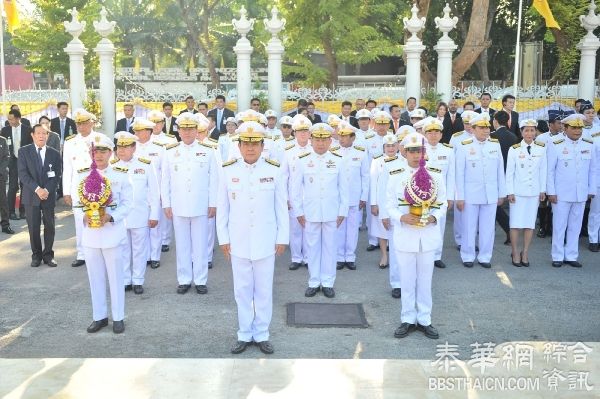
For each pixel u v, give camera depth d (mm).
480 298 7434
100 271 6297
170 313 6949
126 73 26922
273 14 13961
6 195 11328
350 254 8766
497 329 6445
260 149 5770
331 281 7590
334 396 4812
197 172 7559
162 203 7773
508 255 9523
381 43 19953
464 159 8672
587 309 7051
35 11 26656
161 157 8859
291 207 8078
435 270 8664
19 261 9102
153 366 5309
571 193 8711
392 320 6730
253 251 5723
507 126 10266
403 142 6086
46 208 8758
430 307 6258
